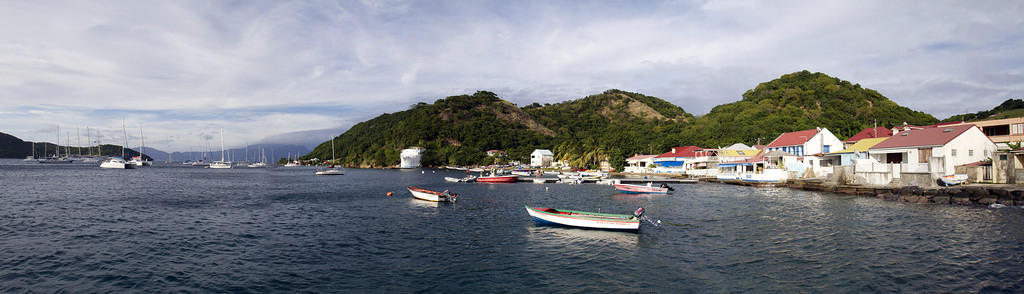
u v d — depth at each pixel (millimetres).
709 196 54594
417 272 21938
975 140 53531
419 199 53781
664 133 170750
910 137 59531
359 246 27344
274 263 23469
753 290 19188
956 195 42469
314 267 22719
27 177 95500
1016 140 62500
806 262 23141
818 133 77812
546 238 29500
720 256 24609
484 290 19438
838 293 18656
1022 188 40844
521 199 55094
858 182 54812
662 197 55031
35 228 32438
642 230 31922
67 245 27062
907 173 49375
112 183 79750
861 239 27984
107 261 23562
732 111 177625
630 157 128125
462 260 24109
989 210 37750
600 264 23297
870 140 69938
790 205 44125
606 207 46531
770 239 28562
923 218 34719
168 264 23109
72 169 147500
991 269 21312
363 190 70812
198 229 32906
